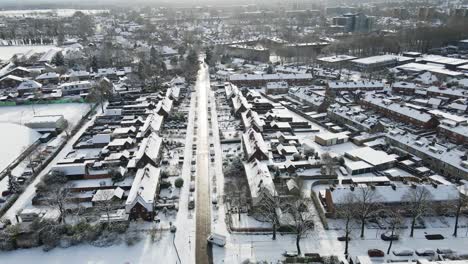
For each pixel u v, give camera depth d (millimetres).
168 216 97000
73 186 110438
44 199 103812
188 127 159750
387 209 94625
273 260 80625
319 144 141500
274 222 87062
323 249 84000
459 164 112312
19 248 86188
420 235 88312
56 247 86062
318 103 176875
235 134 150375
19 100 199875
